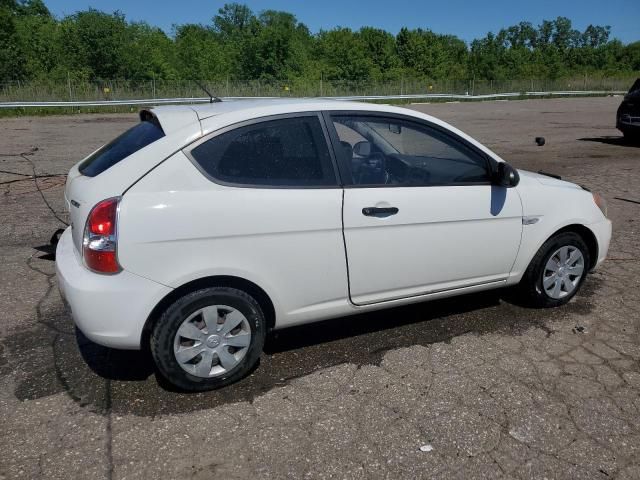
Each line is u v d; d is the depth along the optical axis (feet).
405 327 12.83
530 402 9.93
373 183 10.99
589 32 354.74
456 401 9.93
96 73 116.16
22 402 9.70
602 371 11.00
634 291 15.05
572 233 13.60
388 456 8.50
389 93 112.88
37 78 106.22
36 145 40.75
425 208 11.31
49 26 126.72
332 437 8.92
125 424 9.16
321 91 107.14
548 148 42.06
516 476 8.13
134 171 9.30
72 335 12.15
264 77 139.33
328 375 10.77
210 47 145.79
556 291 13.75
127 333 9.32
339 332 12.55
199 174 9.51
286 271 10.25
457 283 12.31
